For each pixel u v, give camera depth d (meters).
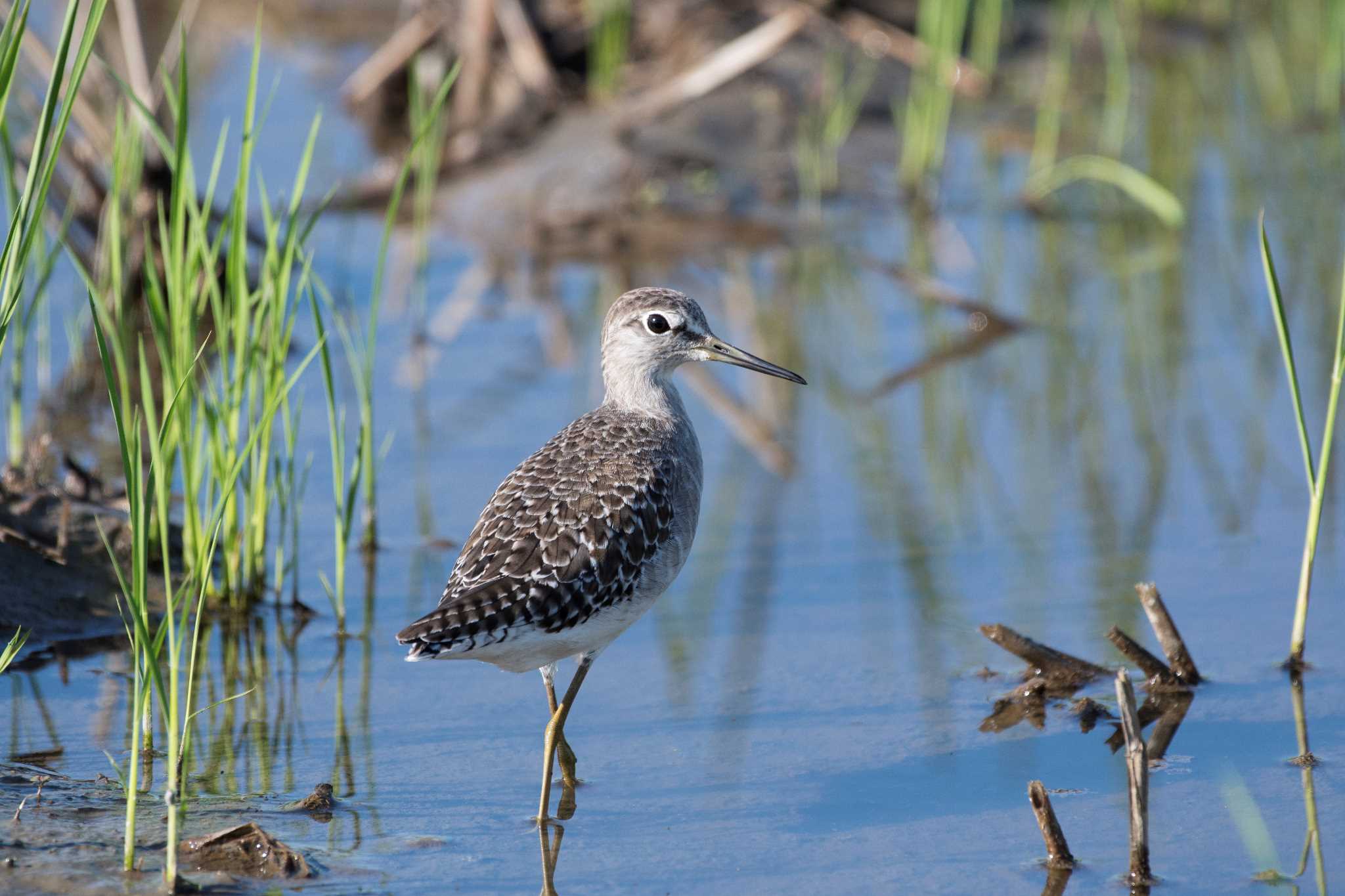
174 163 10.87
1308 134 23.28
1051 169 20.88
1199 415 15.18
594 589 9.21
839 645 11.32
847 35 24.27
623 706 10.51
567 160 21.58
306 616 11.78
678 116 22.30
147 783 9.18
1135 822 8.15
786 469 14.41
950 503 13.62
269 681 10.77
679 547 9.93
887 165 22.08
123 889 7.78
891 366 16.77
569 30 23.77
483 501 13.62
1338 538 12.66
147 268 10.91
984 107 24.36
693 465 10.43
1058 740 9.93
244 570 11.80
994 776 9.48
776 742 9.95
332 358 16.69
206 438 12.25
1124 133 23.38
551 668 9.59
